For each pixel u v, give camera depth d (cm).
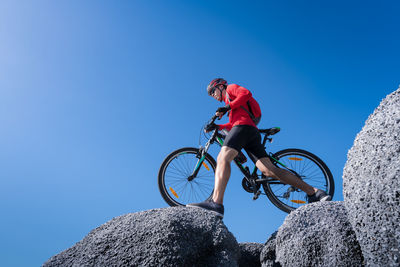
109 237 240
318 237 225
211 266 225
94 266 219
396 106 196
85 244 244
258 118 324
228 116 332
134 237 233
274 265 255
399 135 177
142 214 267
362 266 204
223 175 291
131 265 216
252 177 354
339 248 212
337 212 240
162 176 359
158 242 224
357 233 190
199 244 233
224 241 237
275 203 353
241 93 314
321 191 308
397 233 163
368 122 210
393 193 165
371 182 179
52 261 230
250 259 305
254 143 324
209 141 356
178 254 219
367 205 179
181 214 253
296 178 318
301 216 246
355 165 197
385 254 170
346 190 201
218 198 284
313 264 218
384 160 177
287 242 237
